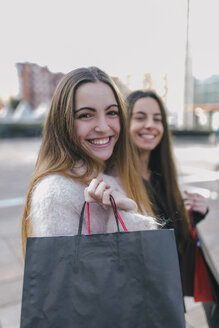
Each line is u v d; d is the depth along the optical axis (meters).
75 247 0.74
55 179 0.87
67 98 0.95
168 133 1.74
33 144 16.05
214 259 2.90
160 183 1.68
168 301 0.72
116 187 1.07
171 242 0.75
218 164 8.22
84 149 0.99
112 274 0.73
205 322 2.04
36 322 0.71
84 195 0.83
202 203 1.60
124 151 1.16
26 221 0.94
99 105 0.96
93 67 1.02
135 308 0.72
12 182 6.80
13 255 3.00
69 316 0.71
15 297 2.29
